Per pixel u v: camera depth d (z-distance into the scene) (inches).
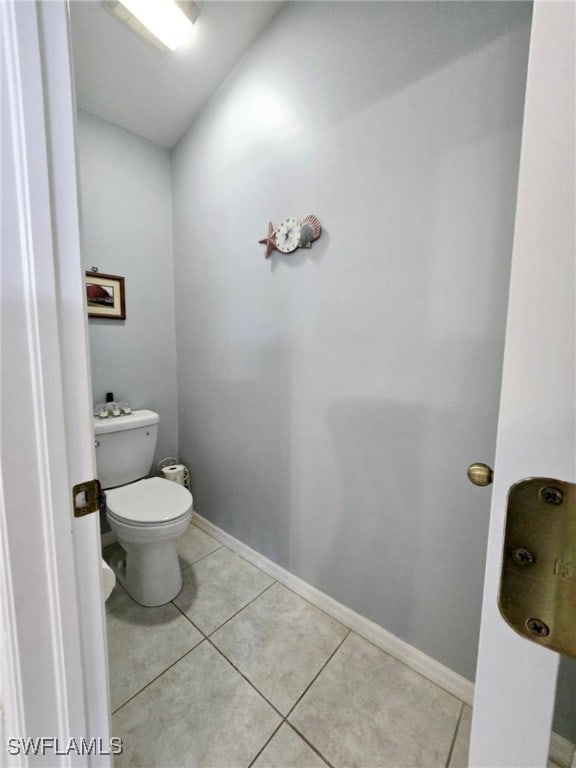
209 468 76.0
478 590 39.1
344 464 49.3
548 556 12.8
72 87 16.8
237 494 69.0
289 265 53.6
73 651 18.9
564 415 12.3
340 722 38.1
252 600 56.6
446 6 35.3
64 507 18.0
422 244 39.2
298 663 45.2
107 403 70.6
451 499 40.0
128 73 58.5
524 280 12.8
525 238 12.6
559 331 12.2
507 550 13.7
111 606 54.9
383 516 45.9
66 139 16.7
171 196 79.4
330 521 52.1
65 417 17.8
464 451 38.5
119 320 73.0
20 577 17.1
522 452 13.2
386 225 41.8
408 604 44.8
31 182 15.8
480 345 36.4
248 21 51.2
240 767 34.0
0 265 15.6
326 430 51.0
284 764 34.3
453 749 35.6
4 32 14.8
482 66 33.6
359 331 45.7
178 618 52.6
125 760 34.4
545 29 11.7
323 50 45.6
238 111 58.9
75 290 17.7
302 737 36.6
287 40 49.7
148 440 71.4
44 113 15.9
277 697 40.7
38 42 15.4
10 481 16.5
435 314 39.1
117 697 40.5
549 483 12.6
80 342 18.1
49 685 18.4
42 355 16.7
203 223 70.2
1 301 15.8
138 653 46.4
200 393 76.5
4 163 15.3
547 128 11.9
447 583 41.3
